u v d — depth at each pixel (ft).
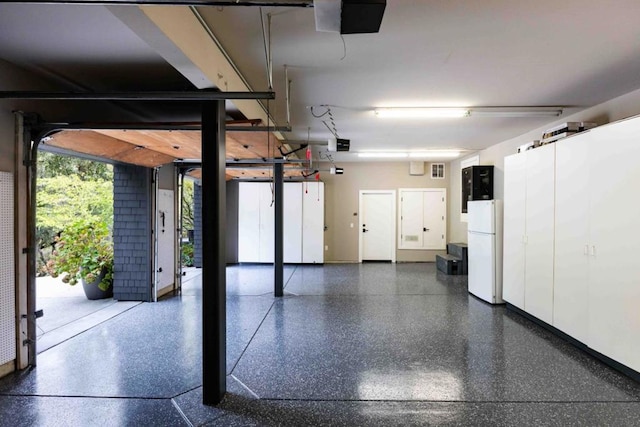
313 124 17.21
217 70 8.59
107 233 19.86
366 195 31.32
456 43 8.80
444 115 15.25
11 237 9.71
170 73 10.27
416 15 7.43
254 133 11.78
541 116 15.61
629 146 9.37
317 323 14.35
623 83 11.75
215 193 8.45
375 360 10.76
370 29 4.86
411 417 7.75
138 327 13.93
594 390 8.87
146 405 8.28
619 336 9.74
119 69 9.96
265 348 11.71
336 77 11.08
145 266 17.98
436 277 24.16
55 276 20.10
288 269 27.58
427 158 28.96
